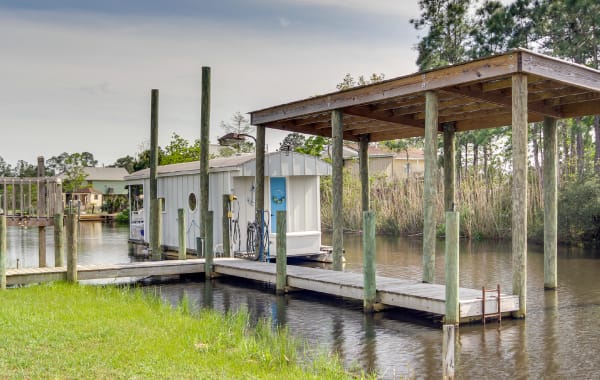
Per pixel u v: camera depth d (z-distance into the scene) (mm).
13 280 12039
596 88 9898
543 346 7688
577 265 15641
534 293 11648
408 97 12000
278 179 17125
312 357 7105
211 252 14344
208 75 17156
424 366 6840
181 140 31672
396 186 26516
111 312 8734
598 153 23359
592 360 7066
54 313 8516
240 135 20609
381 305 9969
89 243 24734
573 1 22359
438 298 8984
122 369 5812
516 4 25656
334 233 12578
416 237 24453
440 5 30781
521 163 8992
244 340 7266
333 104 12375
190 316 8844
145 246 21891
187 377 5645
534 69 9000
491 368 6762
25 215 17734
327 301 11133
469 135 28031
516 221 9133
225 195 15711
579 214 20359
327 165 17547
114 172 72812
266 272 12656
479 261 16609
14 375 5496
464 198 24078
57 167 75812
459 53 29422
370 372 6613
